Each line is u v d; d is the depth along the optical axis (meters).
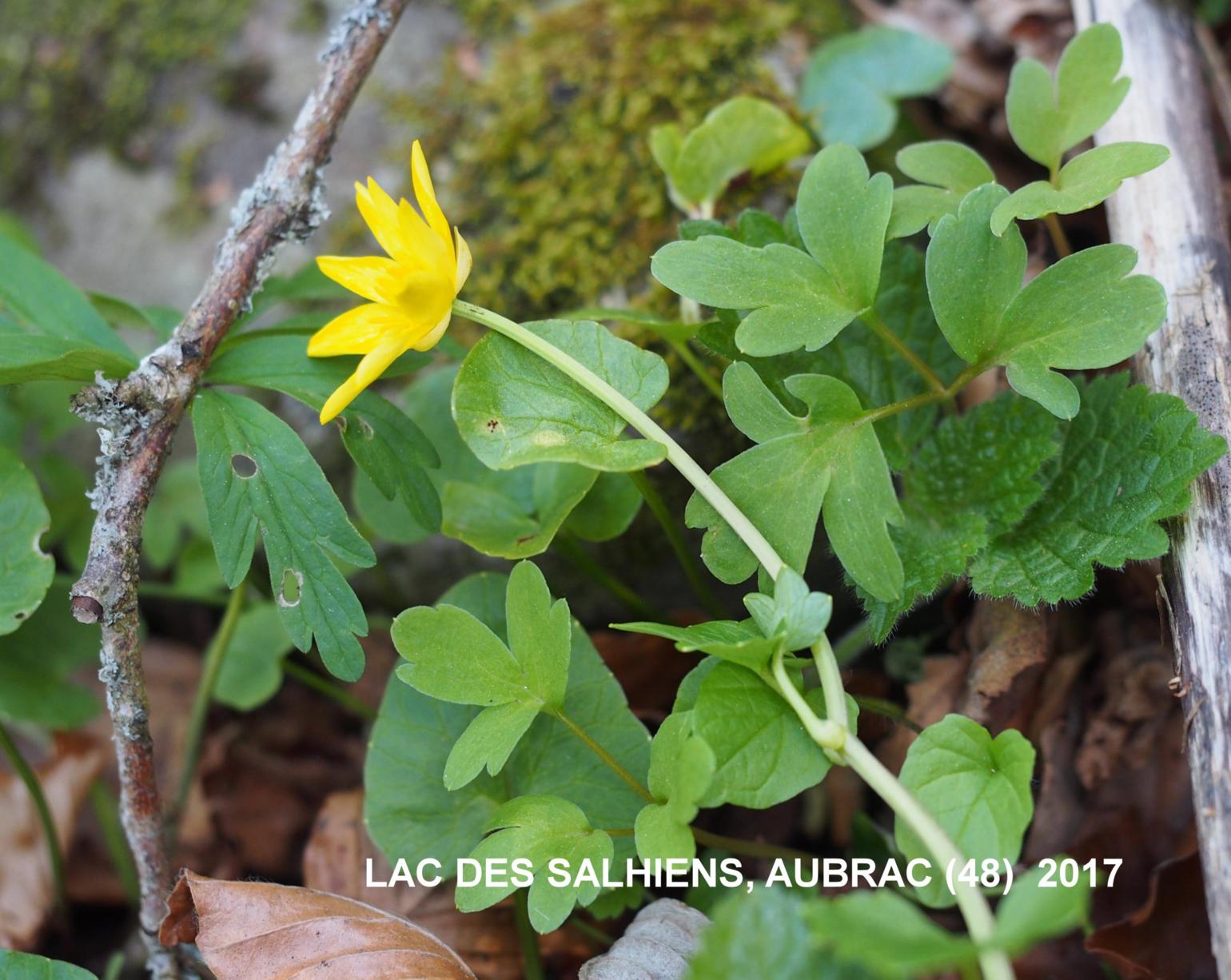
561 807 0.19
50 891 0.24
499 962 0.22
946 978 0.20
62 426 0.26
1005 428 0.21
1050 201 0.19
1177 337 0.21
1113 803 0.22
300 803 0.26
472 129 0.26
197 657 0.28
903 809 0.17
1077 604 0.23
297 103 0.28
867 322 0.19
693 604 0.25
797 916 0.16
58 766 0.25
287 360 0.21
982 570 0.20
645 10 0.26
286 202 0.21
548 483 0.22
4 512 0.21
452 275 0.19
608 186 0.25
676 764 0.18
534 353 0.19
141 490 0.19
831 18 0.27
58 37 0.29
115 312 0.24
